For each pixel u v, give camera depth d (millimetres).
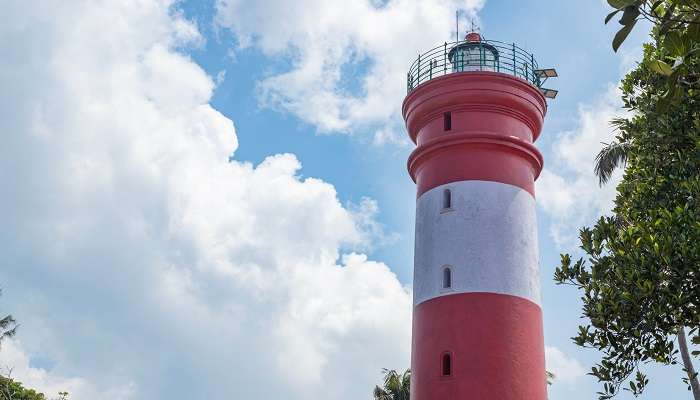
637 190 19578
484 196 30266
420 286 30203
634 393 17484
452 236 29859
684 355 28594
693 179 17828
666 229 17328
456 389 27812
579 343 17922
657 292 16969
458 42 33906
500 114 31531
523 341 28609
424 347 29109
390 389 48000
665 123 18688
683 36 9688
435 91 31906
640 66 20359
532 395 28156
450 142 31000
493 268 29219
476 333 28312
